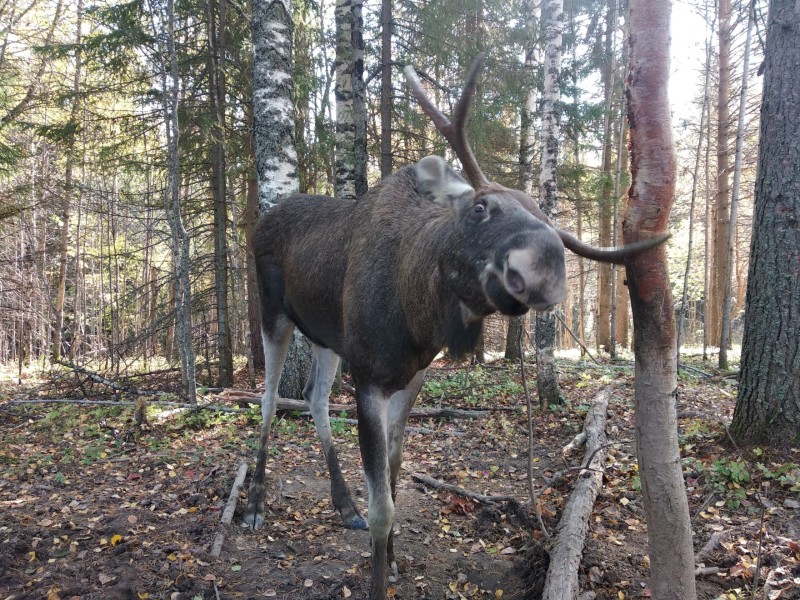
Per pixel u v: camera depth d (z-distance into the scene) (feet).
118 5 32.12
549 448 19.02
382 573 9.86
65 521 13.28
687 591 7.62
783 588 10.06
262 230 14.39
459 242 7.57
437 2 31.50
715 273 63.36
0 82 38.70
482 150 35.27
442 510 14.20
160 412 23.16
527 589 10.56
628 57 7.09
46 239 59.16
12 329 63.87
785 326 14.84
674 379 7.50
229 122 38.65
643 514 13.35
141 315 53.72
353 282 10.38
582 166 42.78
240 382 36.58
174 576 11.19
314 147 37.04
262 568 11.66
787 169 14.69
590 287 112.98
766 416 15.07
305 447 18.93
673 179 7.00
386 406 10.09
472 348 8.38
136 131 34.22
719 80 49.14
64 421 23.45
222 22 34.24
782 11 14.70
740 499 13.20
